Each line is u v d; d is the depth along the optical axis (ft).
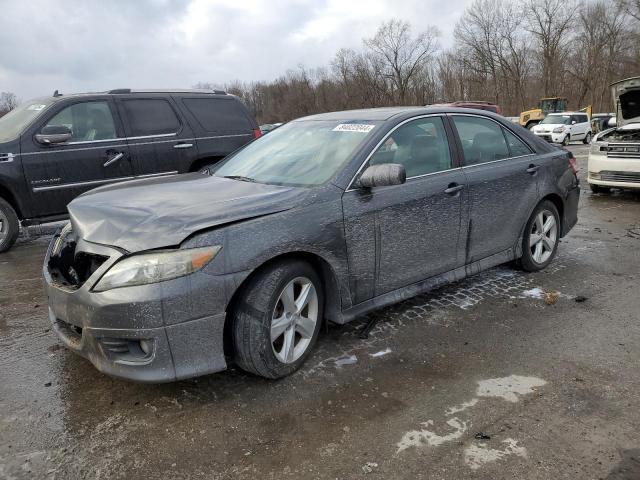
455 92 213.05
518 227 15.43
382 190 11.60
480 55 200.54
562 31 188.03
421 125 13.09
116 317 8.67
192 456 8.29
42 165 21.29
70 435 8.86
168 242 8.70
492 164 14.56
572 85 194.80
